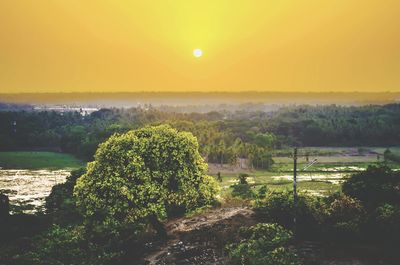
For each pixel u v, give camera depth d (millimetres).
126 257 43438
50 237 43594
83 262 39625
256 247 41156
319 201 51094
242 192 95812
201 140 190500
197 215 52688
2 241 46781
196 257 42438
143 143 49969
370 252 42531
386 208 46125
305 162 169375
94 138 184625
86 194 49656
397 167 150625
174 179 49969
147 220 48312
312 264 39875
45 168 156875
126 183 48219
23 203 96625
